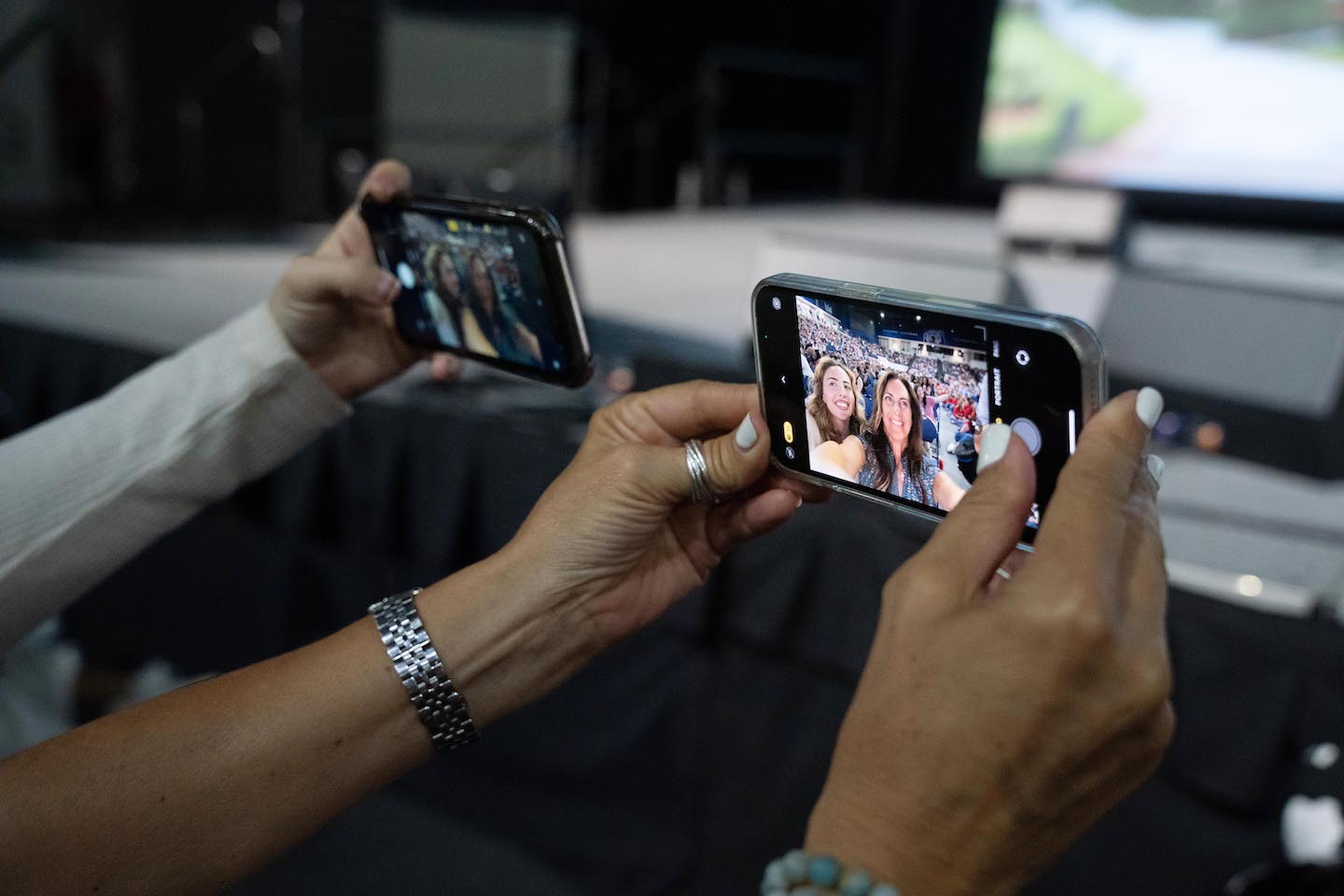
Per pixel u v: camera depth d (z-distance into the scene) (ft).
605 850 4.64
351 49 22.24
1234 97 21.53
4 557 2.47
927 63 31.48
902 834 1.35
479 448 4.75
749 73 30.68
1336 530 6.23
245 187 20.97
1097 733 1.30
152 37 20.18
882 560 3.77
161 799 1.61
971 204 31.73
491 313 3.02
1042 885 3.59
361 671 1.75
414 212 3.05
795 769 4.11
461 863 4.81
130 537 2.68
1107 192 17.46
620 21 27.71
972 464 2.04
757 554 4.07
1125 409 1.46
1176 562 5.55
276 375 2.87
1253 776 3.13
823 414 2.20
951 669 1.34
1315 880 3.11
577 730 4.65
